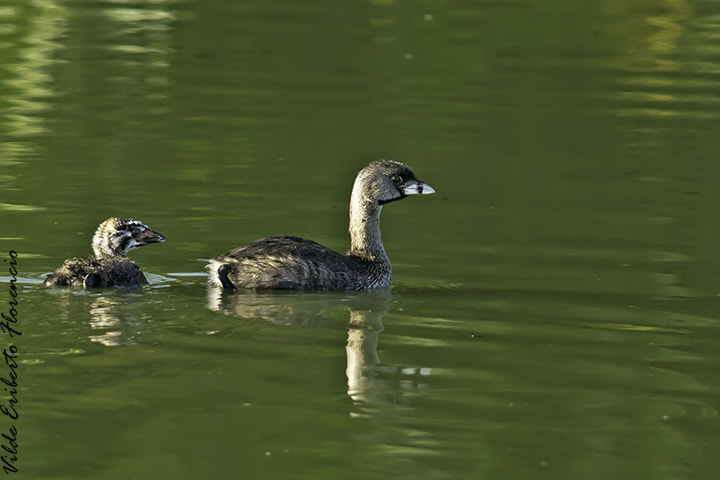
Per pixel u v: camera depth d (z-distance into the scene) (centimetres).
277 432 1022
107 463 952
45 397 1075
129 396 1090
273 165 2222
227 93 2833
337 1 3969
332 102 2783
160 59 3156
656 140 2498
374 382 1143
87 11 3700
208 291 1460
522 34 3550
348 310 1402
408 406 1090
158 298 1413
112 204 1897
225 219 1847
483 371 1185
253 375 1150
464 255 1703
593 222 1905
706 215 1947
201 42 3375
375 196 1584
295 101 2780
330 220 1867
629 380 1170
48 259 1570
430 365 1204
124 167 2152
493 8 3856
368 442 1005
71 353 1188
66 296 1396
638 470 966
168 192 1995
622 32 3581
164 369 1155
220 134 2445
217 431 1017
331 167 2217
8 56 3105
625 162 2327
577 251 1731
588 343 1293
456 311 1419
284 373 1161
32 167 2123
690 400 1118
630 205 2012
